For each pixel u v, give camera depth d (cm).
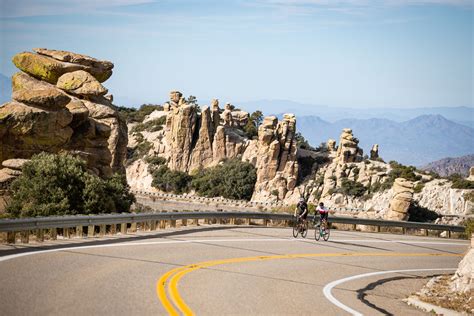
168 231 3431
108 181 4572
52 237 2650
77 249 2414
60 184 4050
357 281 2419
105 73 6178
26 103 4856
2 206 4253
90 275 1895
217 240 3209
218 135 15638
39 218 2489
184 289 1819
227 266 2373
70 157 4341
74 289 1673
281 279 2205
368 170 13462
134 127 18150
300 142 16875
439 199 11731
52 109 4903
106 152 5325
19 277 1764
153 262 2281
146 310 1497
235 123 16988
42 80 5834
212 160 15650
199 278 2036
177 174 15175
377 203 12488
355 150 14225
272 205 13075
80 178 4119
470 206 11388
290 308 1692
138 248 2625
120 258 2298
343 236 4188
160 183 15288
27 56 5791
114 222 3047
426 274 2859
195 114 15962
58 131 4900
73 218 2728
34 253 2205
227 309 1592
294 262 2700
